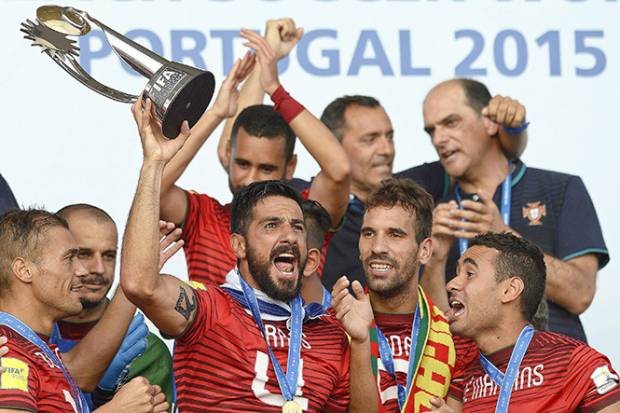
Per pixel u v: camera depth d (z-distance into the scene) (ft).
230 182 67.36
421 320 58.54
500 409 55.42
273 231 53.98
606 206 78.07
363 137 71.72
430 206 59.57
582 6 79.87
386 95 78.13
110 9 75.87
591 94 79.20
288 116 66.03
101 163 74.49
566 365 55.26
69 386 52.01
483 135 71.46
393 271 58.29
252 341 53.01
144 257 50.11
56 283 52.60
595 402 54.54
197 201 64.34
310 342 54.54
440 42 78.95
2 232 52.80
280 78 77.41
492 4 79.36
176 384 52.75
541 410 54.85
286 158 66.74
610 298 76.38
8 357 50.16
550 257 68.69
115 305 56.34
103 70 75.05
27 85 74.33
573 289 68.80
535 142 78.38
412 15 78.89
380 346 57.82
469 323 57.36
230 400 52.11
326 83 77.71
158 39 76.07
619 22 80.02
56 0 75.46
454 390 58.39
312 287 61.31
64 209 61.05
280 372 52.85
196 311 51.88
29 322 52.42
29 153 73.82
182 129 51.08
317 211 61.46
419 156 77.97
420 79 78.54
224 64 76.69
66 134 74.38
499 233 58.85
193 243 63.72
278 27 71.15
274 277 53.93
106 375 58.54
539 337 56.80
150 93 50.34
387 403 57.16
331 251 70.44
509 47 79.20
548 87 79.10
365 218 59.26
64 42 52.75
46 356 51.72
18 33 74.84
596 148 78.79
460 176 71.61
